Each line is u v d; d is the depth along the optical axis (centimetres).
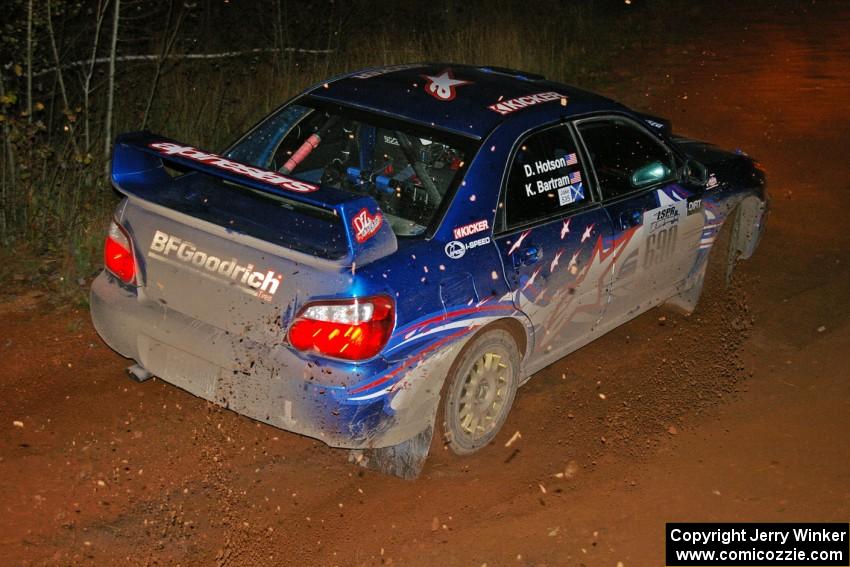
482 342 441
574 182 489
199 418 482
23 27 700
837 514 426
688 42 1554
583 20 1611
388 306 385
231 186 444
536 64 1259
